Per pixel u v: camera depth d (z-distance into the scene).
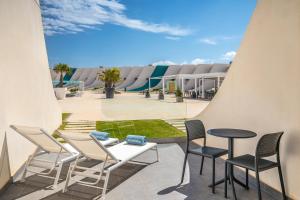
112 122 9.76
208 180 3.89
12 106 4.14
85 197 3.33
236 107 4.45
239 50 4.36
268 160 3.27
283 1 3.32
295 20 3.13
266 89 3.66
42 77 6.65
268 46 3.61
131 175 4.09
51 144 3.79
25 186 3.67
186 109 13.58
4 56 4.00
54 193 3.45
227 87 4.77
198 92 22.25
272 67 3.54
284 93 3.31
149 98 21.47
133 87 37.75
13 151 3.94
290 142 3.19
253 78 3.96
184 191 3.52
